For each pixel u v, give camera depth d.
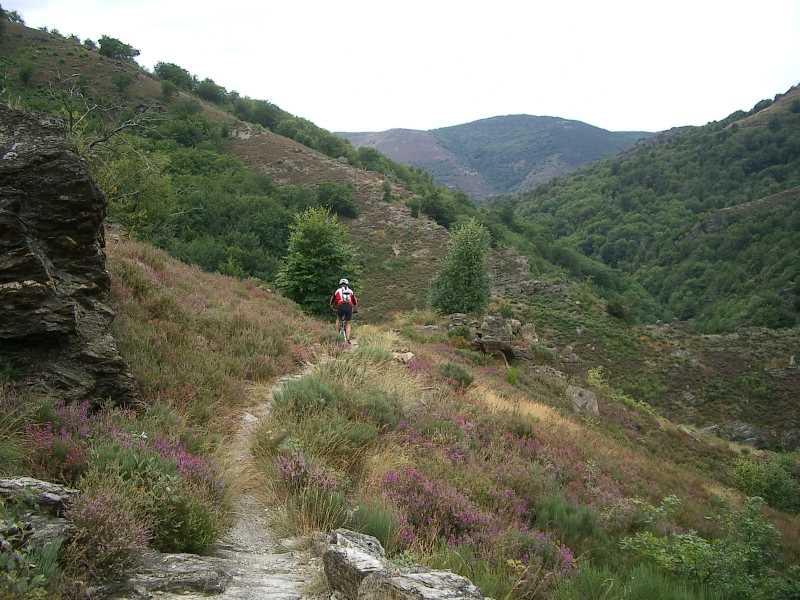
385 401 9.09
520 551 5.54
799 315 78.94
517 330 33.16
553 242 122.00
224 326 11.10
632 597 4.87
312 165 106.19
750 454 29.91
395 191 102.25
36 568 2.76
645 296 114.75
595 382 31.64
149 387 7.05
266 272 61.34
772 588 6.09
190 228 65.75
